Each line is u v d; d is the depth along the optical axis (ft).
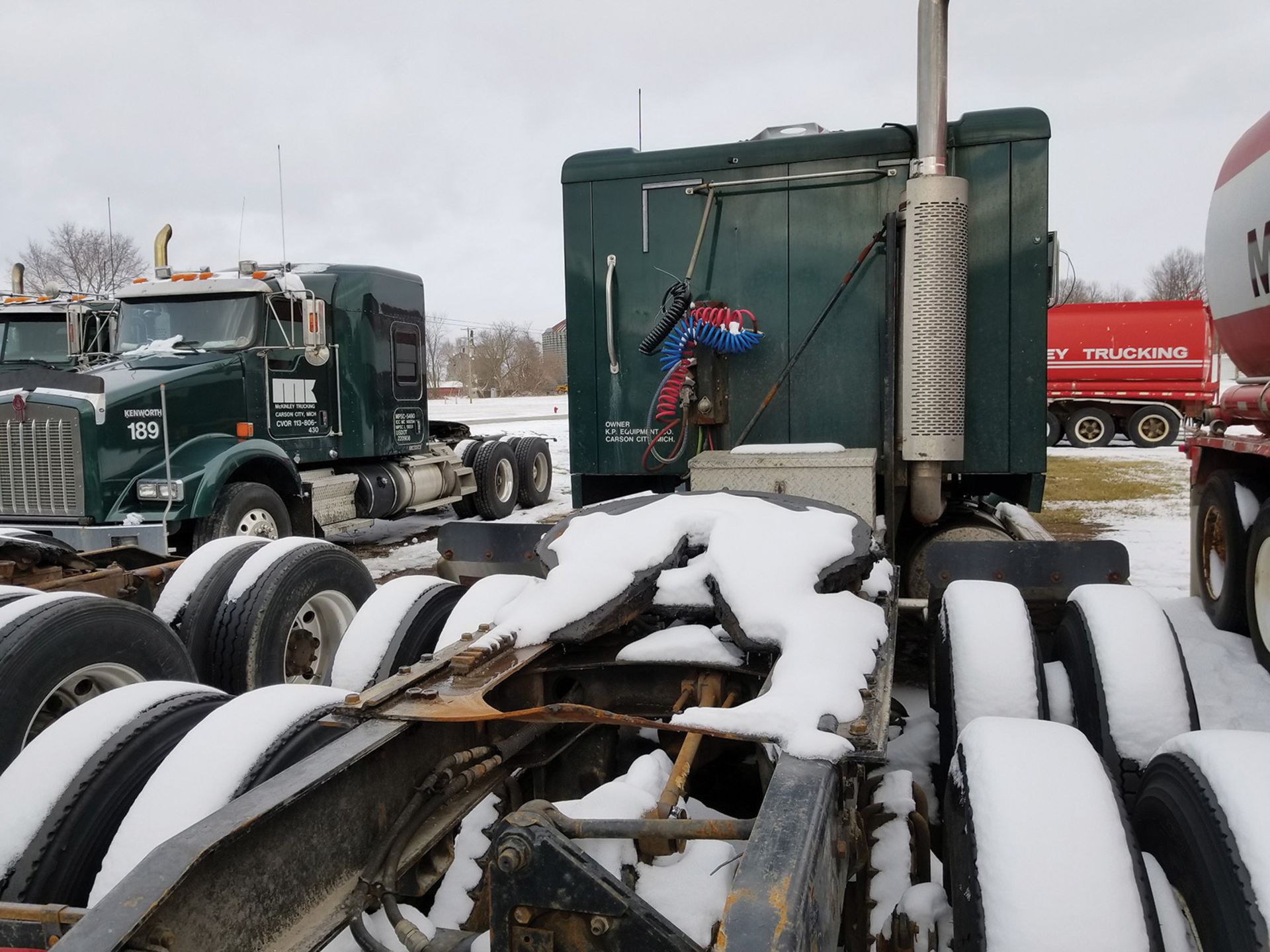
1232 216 18.33
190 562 13.99
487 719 7.06
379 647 10.92
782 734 6.49
